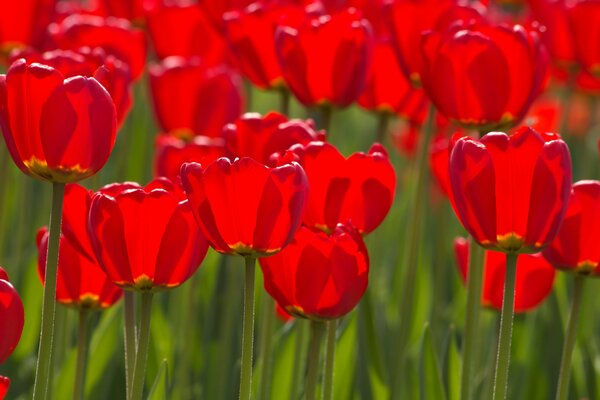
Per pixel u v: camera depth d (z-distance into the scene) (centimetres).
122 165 630
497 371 301
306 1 518
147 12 598
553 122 590
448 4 429
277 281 303
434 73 364
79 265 337
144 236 281
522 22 579
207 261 568
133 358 316
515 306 431
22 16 540
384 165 329
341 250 295
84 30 533
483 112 363
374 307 557
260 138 360
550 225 289
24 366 534
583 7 509
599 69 518
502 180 286
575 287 347
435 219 727
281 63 429
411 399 443
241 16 475
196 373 544
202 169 281
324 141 343
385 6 438
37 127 266
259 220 274
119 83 344
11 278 585
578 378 498
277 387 436
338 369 432
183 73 542
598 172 906
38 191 741
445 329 615
